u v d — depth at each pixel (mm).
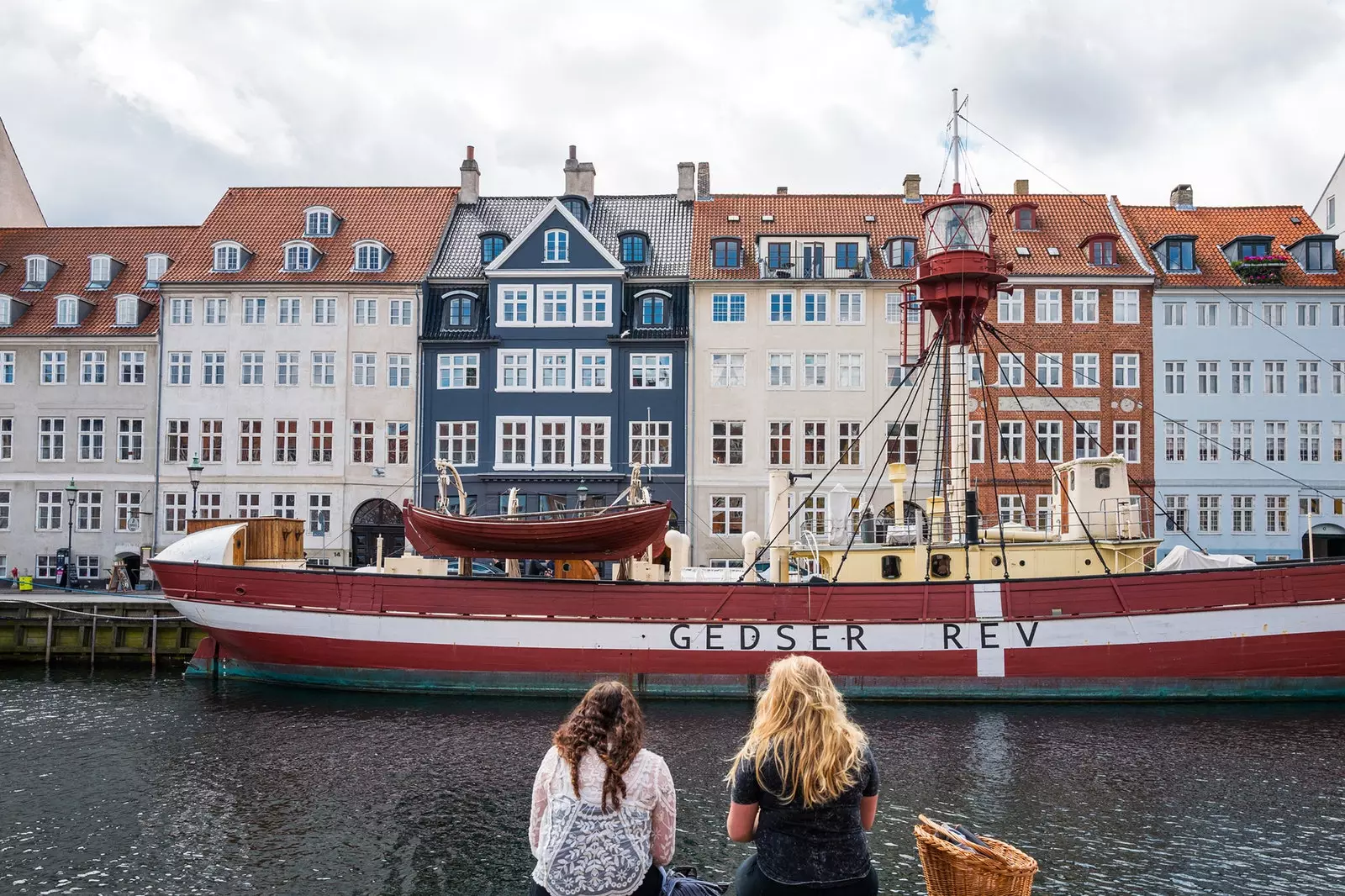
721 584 23516
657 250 46625
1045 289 43812
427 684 24172
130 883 12367
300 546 28094
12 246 49750
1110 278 43500
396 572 25469
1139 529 25156
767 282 43969
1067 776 16938
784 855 5801
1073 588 22797
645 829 6129
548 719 21641
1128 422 43500
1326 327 43656
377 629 24188
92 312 46469
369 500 44219
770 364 44094
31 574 44781
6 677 28203
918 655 23016
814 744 5703
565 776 6137
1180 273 44406
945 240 26031
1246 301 43812
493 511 43656
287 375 44719
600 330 44062
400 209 48781
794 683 5871
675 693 23547
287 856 13258
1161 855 13062
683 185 49219
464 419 44125
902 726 20750
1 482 45094
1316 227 46594
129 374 45406
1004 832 13977
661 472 43688
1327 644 22328
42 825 14602
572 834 6020
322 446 44375
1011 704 22844
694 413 43875
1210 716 21547
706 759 18109
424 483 43969
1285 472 43250
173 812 15172
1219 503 43250
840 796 5742
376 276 45000
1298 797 15680
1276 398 43500
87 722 21734
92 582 43750
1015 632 22859
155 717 22172
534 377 44125
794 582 24281
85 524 44844
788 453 43812
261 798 15859
